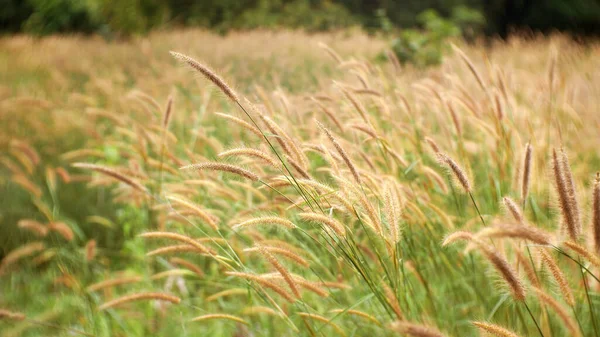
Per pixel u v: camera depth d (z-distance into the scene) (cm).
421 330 148
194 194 370
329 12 2009
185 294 369
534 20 2342
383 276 266
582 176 365
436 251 300
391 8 2081
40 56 1311
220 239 262
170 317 350
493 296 284
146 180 384
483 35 2153
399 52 1135
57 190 532
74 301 378
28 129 691
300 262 231
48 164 578
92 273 429
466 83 572
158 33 1791
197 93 709
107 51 1449
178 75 794
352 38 1471
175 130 550
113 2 2045
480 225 325
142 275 397
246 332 327
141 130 431
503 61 1104
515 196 319
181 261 319
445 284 308
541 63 1078
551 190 195
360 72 395
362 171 262
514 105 414
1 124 684
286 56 1227
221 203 379
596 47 1147
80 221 492
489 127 346
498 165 340
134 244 438
